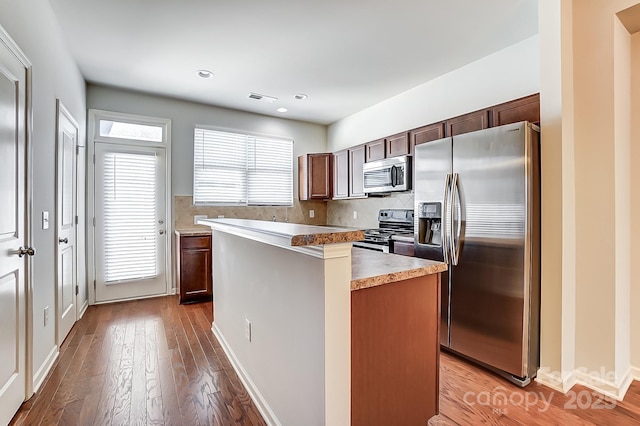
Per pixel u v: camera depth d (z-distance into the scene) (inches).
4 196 63.5
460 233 93.3
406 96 154.6
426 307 63.2
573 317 82.6
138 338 110.3
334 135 209.3
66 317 110.0
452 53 117.6
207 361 94.4
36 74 80.4
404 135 145.3
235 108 180.7
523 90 108.7
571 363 82.1
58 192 96.7
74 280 122.3
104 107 149.3
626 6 74.6
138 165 156.9
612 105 76.9
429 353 64.0
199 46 112.4
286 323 62.2
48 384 80.7
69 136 113.8
